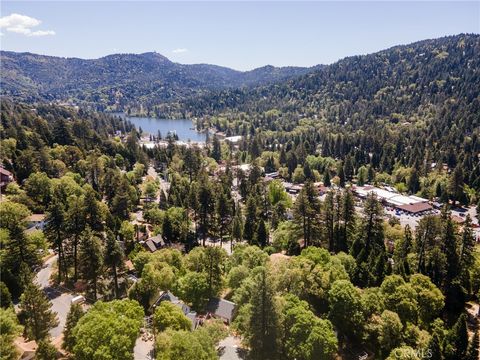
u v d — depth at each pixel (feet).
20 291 202.90
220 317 188.85
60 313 193.47
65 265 232.94
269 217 371.76
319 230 263.90
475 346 149.28
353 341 170.30
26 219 278.67
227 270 224.94
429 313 179.42
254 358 154.51
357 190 506.89
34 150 402.93
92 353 129.49
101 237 266.77
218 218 325.01
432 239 228.02
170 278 203.31
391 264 228.22
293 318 154.30
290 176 594.24
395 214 420.36
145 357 154.40
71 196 306.35
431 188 474.08
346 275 193.98
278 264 195.93
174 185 428.15
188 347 132.05
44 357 136.15
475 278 226.79
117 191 350.43
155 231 318.65
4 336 136.87
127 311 152.97
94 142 546.26
